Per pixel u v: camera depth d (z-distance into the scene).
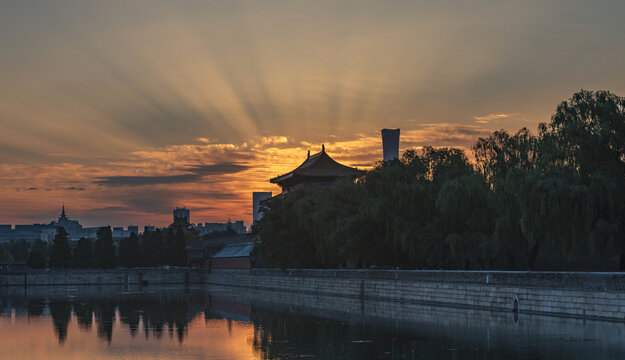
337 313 79.25
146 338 62.22
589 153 66.19
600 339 50.12
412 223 90.06
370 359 47.22
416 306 81.12
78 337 63.78
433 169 95.81
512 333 54.78
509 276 68.56
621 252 66.50
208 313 87.56
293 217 132.00
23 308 100.81
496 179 76.88
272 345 55.38
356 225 98.94
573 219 65.31
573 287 60.47
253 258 173.12
